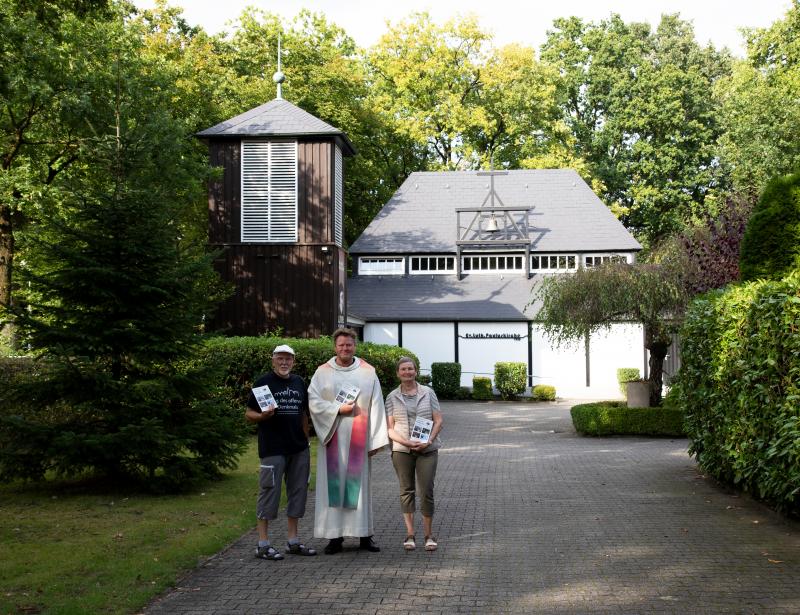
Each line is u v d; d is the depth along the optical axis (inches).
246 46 1535.4
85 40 885.2
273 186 943.7
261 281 938.7
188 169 878.4
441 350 1462.8
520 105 1792.6
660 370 827.4
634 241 1539.1
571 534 331.9
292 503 300.7
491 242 1524.4
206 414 438.3
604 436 764.0
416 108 1803.6
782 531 334.6
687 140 1923.0
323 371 307.7
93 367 415.2
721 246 771.4
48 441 399.5
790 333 330.0
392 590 249.9
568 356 1439.5
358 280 1560.0
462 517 370.6
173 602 237.5
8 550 291.7
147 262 428.5
